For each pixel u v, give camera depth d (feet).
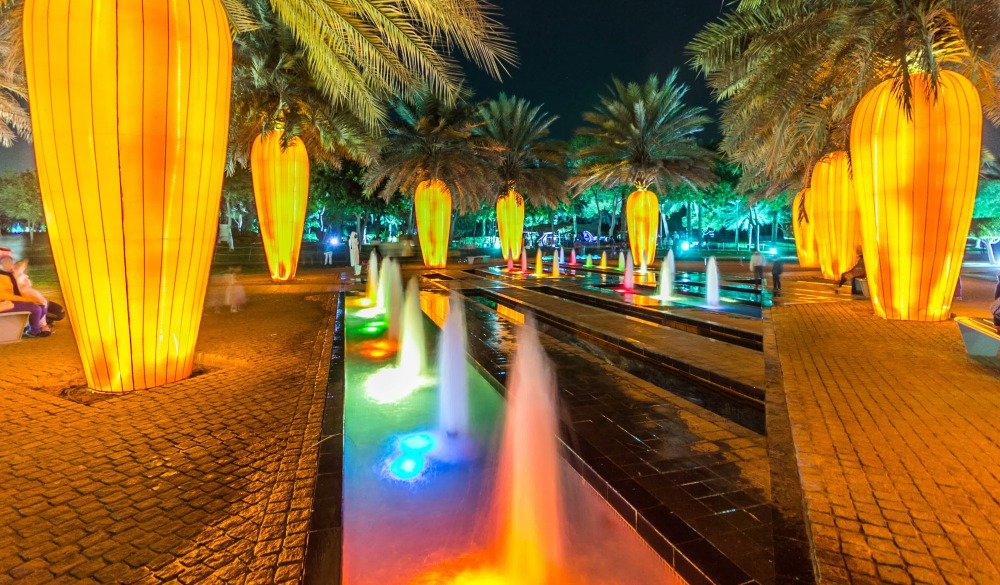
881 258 28.96
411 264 98.17
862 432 12.77
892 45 26.48
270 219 54.49
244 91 49.29
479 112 78.84
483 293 49.21
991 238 101.81
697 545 8.77
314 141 57.21
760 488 10.82
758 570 8.13
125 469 11.18
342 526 9.05
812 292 45.19
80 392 16.72
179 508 9.57
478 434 14.67
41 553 8.20
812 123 34.24
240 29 27.17
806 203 59.67
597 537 9.86
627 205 83.82
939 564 7.79
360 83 25.88
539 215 153.58
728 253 137.49
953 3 26.58
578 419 15.17
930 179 26.30
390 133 74.90
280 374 18.86
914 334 24.85
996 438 12.27
